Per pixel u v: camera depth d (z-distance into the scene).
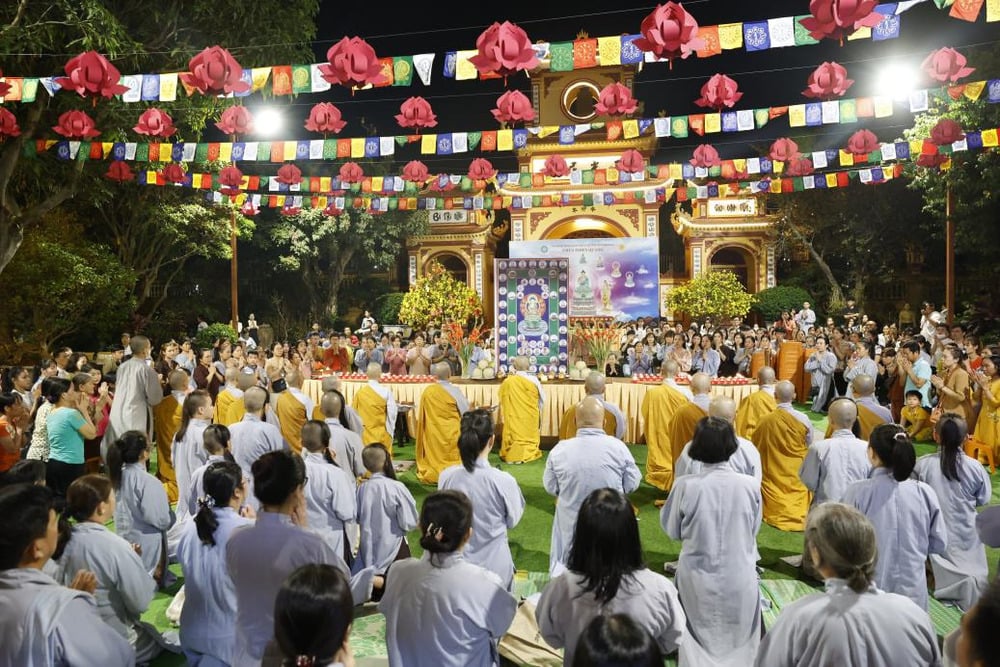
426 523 2.73
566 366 10.32
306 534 3.02
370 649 4.07
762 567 5.55
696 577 3.65
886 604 2.29
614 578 2.50
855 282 25.45
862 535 2.32
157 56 10.30
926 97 6.30
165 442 7.55
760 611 3.71
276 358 10.94
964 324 17.27
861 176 10.96
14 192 11.83
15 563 2.43
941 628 4.35
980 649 1.58
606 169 10.01
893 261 25.00
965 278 24.83
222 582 3.59
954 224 15.95
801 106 6.55
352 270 28.83
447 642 2.68
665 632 2.58
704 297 22.66
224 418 7.83
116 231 18.11
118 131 10.24
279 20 10.61
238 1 10.02
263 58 10.62
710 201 26.23
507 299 10.30
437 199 12.98
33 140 9.45
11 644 2.31
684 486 3.73
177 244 19.97
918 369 10.02
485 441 4.34
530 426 9.21
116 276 15.48
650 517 6.88
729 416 5.25
